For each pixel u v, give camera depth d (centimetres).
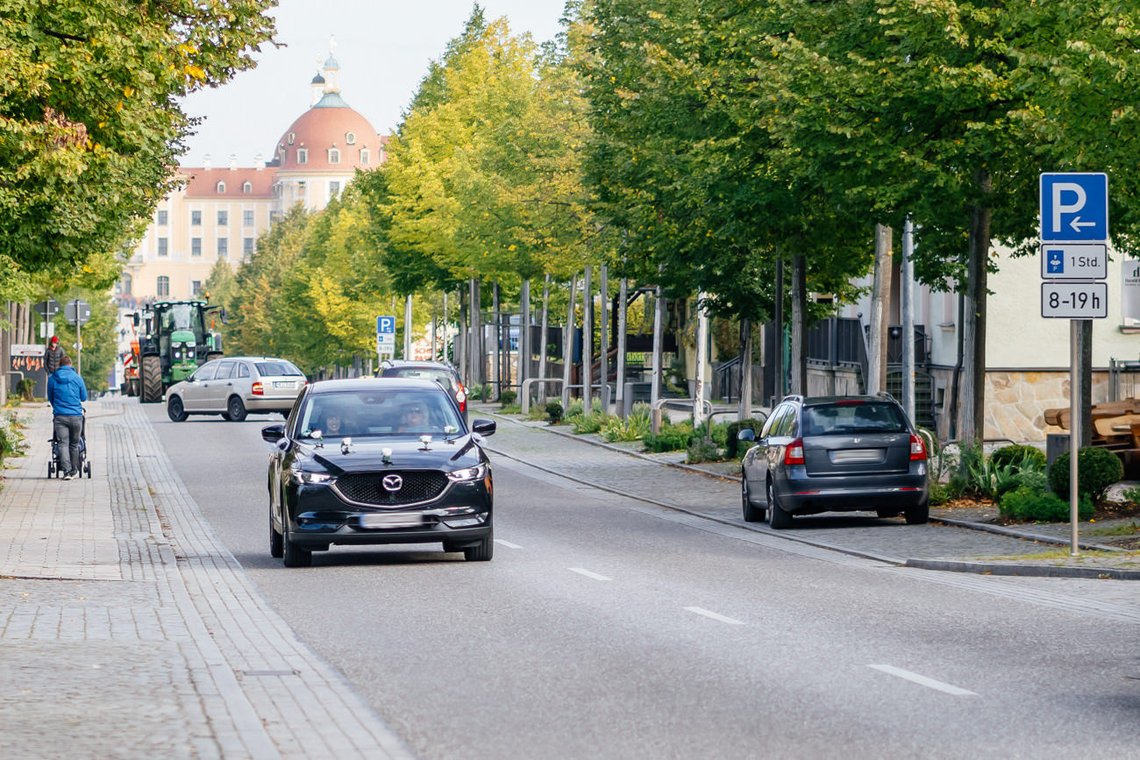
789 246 4444
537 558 2769
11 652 1650
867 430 3309
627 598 2203
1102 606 2072
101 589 2289
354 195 15688
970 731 1292
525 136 6762
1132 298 3247
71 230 3309
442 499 2620
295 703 1398
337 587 2364
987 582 2377
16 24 2930
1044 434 6138
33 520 3353
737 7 4028
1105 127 2830
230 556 2869
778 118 3488
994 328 6119
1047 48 3070
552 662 1656
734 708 1397
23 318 9831
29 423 7106
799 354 4803
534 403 8356
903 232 4403
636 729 1305
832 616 2005
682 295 5431
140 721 1280
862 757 1196
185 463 5338
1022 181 3506
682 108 4416
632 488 4456
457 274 9050
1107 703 1411
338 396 2834
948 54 3341
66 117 3094
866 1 3466
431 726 1318
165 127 3278
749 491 3534
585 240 6525
